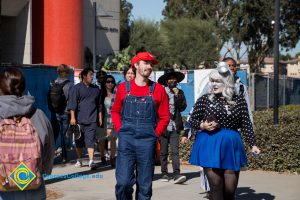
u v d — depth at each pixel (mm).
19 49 27422
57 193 7859
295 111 14734
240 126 5664
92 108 10102
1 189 4094
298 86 32156
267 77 25125
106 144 11367
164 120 5922
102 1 39125
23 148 4137
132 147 5805
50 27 27719
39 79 11648
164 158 8836
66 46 27719
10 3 26156
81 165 10492
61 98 10789
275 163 9703
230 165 5453
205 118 5574
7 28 27438
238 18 51500
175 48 50906
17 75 4297
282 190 8070
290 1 52062
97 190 8172
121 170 5812
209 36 51594
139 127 5793
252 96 23500
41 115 4355
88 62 36094
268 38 54125
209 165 5441
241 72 19344
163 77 8648
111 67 35719
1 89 4273
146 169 5836
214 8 53312
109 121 10320
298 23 52656
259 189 8141
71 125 10211
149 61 5871
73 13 27906
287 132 9734
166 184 8617
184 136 6676
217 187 5559
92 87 10195
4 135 4117
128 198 5953
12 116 4191
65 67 10953
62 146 11039
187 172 9820
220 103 5594
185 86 19625
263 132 9859
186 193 7883
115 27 40312
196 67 51094
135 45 47531
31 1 27484
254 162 9844
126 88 5914
